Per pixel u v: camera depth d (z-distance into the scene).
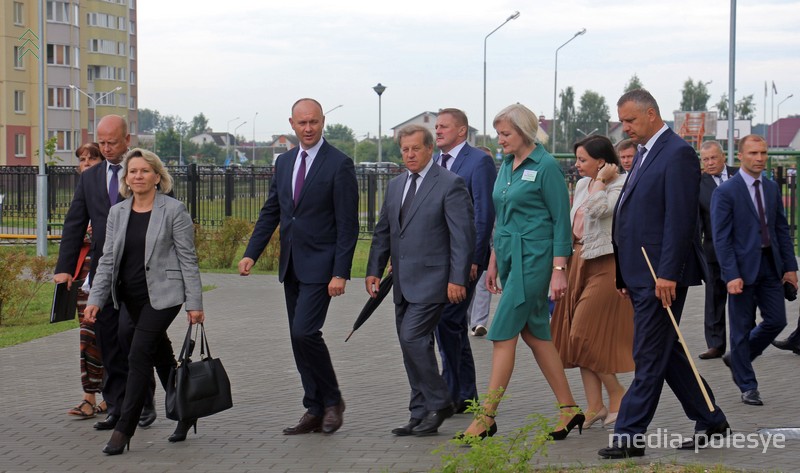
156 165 7.07
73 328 12.60
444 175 7.18
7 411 8.09
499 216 7.02
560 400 6.97
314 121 7.25
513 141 6.89
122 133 7.48
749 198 8.32
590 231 7.29
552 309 8.44
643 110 6.36
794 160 24.34
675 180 6.24
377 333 12.03
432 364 7.12
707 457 6.32
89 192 7.53
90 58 85.88
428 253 7.14
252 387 9.00
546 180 6.83
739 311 8.19
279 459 6.60
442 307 7.21
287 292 7.47
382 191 30.17
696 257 6.36
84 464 6.55
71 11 66.81
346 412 8.01
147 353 6.89
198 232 21.33
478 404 6.69
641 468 6.07
